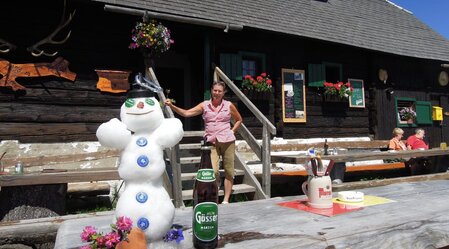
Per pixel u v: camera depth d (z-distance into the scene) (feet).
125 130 5.28
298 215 7.30
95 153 20.68
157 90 5.72
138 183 5.25
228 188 15.51
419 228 6.65
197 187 5.62
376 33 33.91
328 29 30.01
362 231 6.13
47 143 20.06
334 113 30.99
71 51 20.90
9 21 19.48
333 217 7.06
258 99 26.84
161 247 5.14
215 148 15.29
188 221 7.14
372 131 32.89
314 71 29.60
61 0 20.31
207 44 23.63
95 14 21.70
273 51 28.04
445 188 10.31
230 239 5.82
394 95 34.53
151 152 5.25
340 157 17.30
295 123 28.76
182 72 29.84
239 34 26.53
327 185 7.83
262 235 5.99
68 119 20.65
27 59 19.81
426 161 25.08
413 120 35.04
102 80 21.57
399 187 10.48
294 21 28.58
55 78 20.45
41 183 13.99
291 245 5.55
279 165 27.02
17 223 12.45
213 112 15.29
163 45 21.11
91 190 18.76
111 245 4.73
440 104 37.78
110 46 22.00
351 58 32.27
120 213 5.10
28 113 19.69
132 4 21.31
